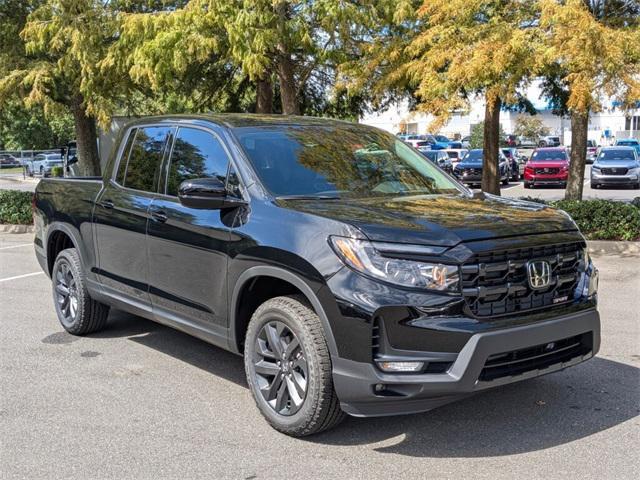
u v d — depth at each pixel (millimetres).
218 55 14297
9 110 18312
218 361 6078
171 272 5383
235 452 4250
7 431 4586
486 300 4016
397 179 5371
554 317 4215
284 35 11727
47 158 43406
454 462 4086
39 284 9586
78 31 13281
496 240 4066
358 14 11297
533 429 4547
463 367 3852
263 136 5285
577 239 4477
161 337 6836
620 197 23953
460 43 10664
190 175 5418
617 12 12297
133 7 14727
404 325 3889
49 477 3947
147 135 6086
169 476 3949
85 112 16641
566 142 71188
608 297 8344
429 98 10953
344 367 4027
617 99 10039
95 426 4664
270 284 4852
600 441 4355
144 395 5242
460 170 29656
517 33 9953
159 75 11992
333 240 4133
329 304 4062
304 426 4297
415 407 3969
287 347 4406
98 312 6738
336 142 5551
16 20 15789
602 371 5691
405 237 4000
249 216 4715
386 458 4148
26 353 6328
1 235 15312
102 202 6230
